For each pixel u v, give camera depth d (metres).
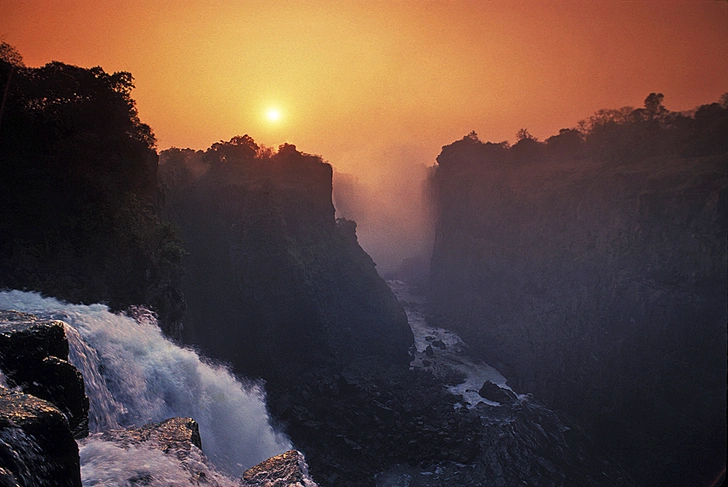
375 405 64.75
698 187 75.00
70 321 27.11
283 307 74.44
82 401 13.82
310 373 72.44
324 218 101.00
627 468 66.88
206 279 79.38
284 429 58.81
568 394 78.31
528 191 108.69
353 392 67.88
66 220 40.25
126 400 26.22
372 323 95.00
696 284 71.62
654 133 102.56
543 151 131.75
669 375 70.44
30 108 41.53
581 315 85.06
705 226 72.44
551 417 73.69
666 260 76.06
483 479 56.31
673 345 71.06
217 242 81.44
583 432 72.88
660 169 86.75
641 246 80.25
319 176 101.25
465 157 142.50
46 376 12.95
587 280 86.94
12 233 36.91
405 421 63.69
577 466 62.44
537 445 64.69
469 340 107.75
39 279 35.25
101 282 39.34
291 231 89.12
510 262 107.94
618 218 85.50
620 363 74.62
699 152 92.62
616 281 80.38
